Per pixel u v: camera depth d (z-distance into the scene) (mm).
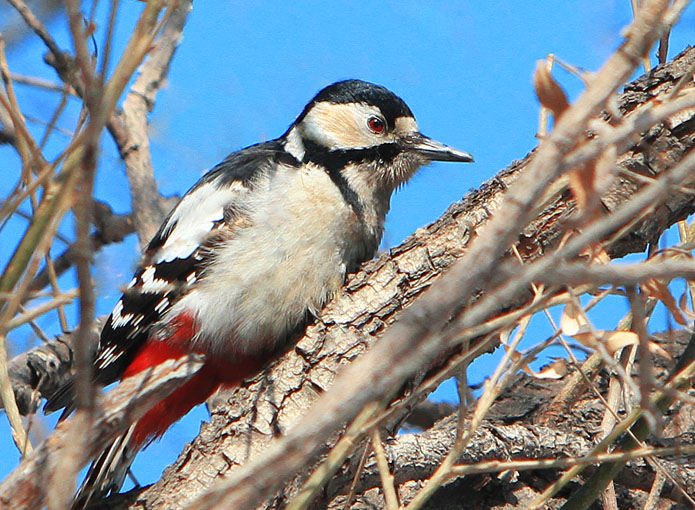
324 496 6355
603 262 5195
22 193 4547
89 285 3375
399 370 3648
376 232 9008
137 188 9992
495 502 7086
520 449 6871
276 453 3762
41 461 5172
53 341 8977
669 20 3697
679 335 8555
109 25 3510
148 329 8531
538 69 4227
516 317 4898
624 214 3740
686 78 5055
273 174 8641
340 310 7027
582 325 5293
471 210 6992
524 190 3646
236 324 8234
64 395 7984
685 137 6457
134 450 8109
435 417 9734
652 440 7234
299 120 9336
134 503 6520
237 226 8367
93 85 3479
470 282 3611
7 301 4484
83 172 3432
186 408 8359
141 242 9773
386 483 5348
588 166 4262
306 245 8258
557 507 6984
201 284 8336
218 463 6543
